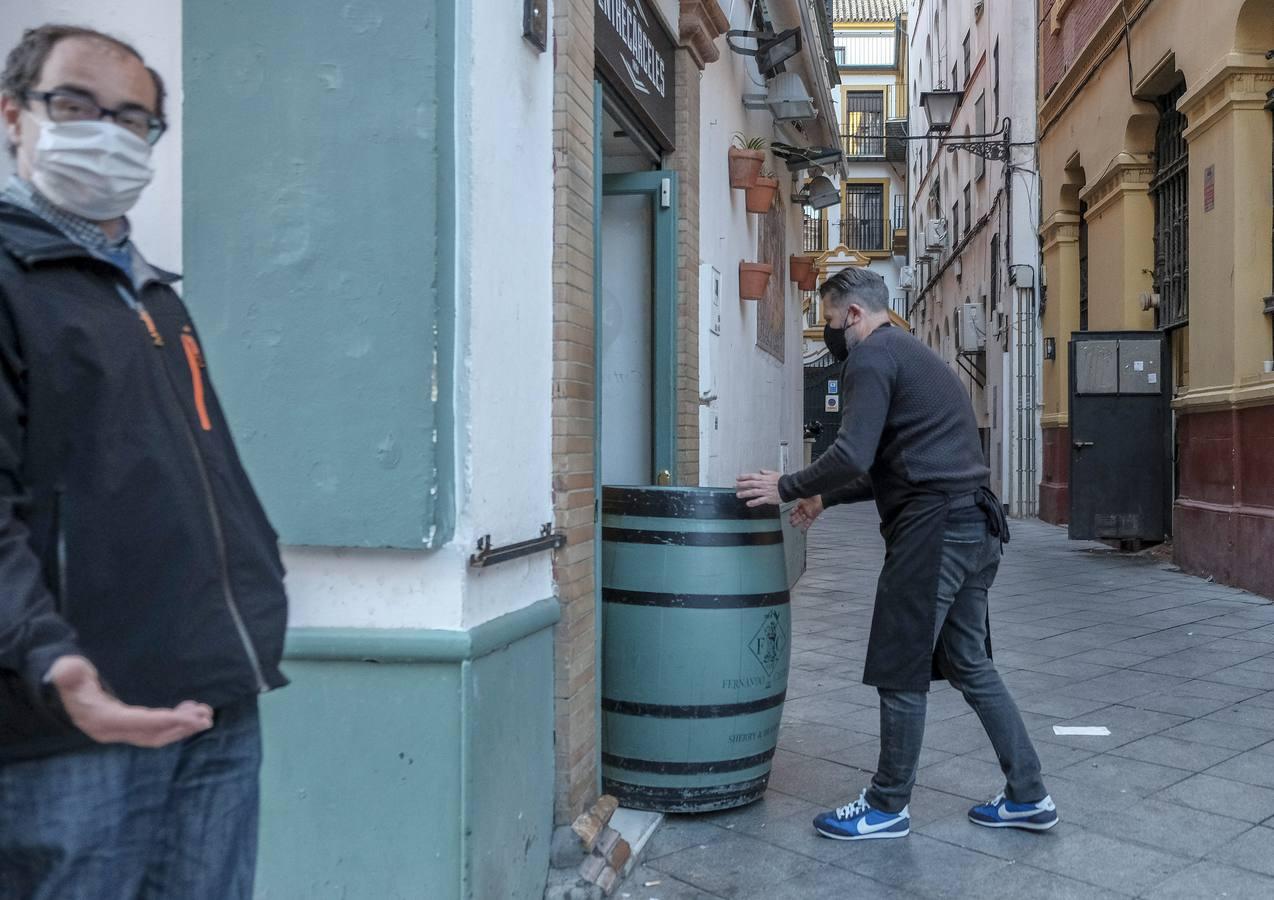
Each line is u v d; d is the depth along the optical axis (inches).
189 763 66.7
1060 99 553.3
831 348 149.3
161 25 106.5
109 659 60.3
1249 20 324.5
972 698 140.9
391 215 98.1
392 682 98.6
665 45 202.5
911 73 1364.4
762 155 288.4
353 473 97.8
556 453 123.0
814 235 1598.2
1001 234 678.5
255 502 72.0
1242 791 154.1
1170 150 426.3
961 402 137.9
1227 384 340.8
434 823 98.0
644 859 132.3
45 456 59.1
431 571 98.7
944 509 134.4
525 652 113.2
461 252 100.6
